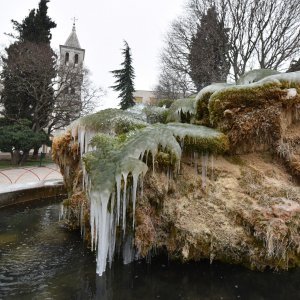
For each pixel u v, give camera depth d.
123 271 5.55
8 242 7.02
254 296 4.83
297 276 5.44
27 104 25.72
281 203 5.79
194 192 6.05
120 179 5.29
